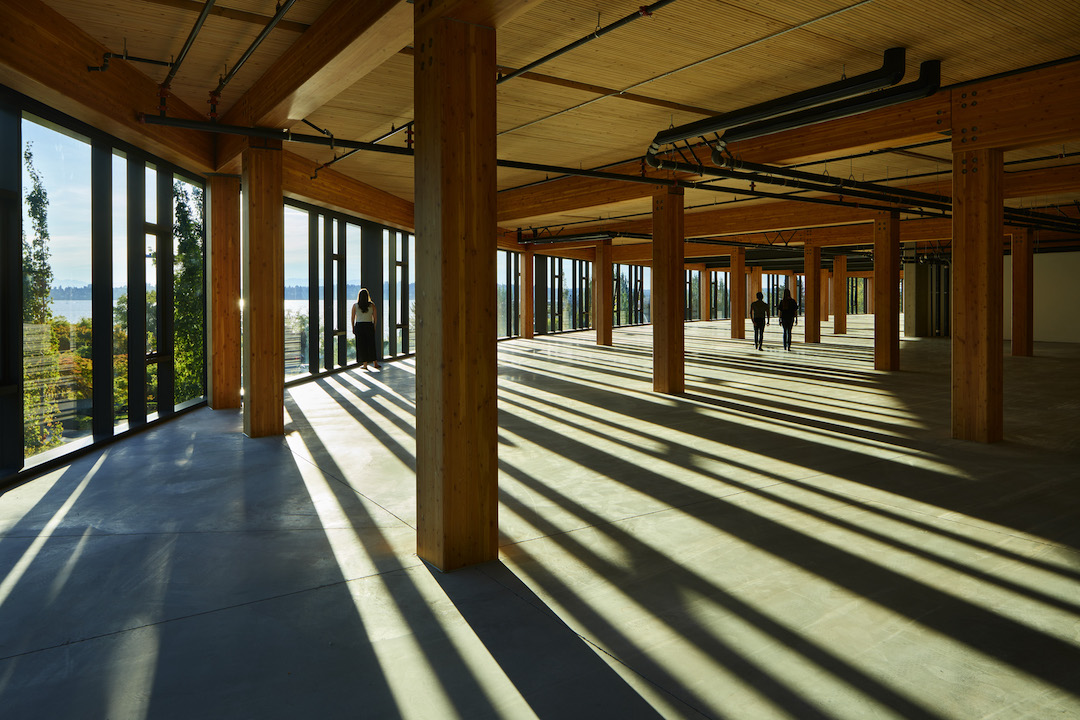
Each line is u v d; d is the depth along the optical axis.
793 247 23.73
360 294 14.92
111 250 7.46
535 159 11.20
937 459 6.62
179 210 9.70
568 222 20.11
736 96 7.73
